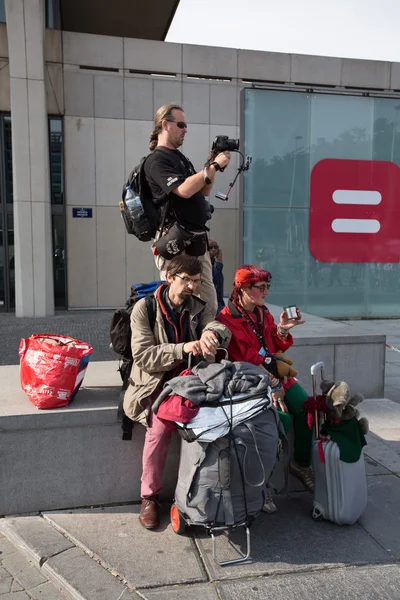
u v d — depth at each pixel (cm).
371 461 410
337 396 307
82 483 333
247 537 277
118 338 315
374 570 273
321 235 1318
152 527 307
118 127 1382
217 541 296
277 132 1280
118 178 1395
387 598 251
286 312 347
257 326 343
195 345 287
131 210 329
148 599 247
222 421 264
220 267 627
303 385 574
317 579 264
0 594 261
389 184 1338
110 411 329
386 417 523
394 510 336
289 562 278
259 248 1296
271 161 1285
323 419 326
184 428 267
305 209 1308
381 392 596
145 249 1428
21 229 1256
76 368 327
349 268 1341
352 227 1332
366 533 309
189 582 260
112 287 1423
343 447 307
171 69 1390
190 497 273
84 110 1360
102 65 1355
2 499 323
